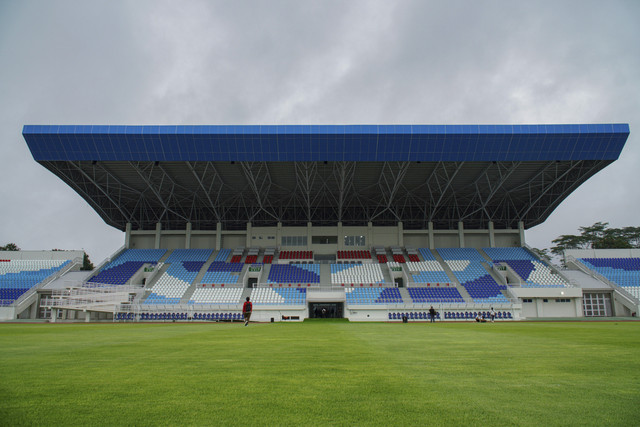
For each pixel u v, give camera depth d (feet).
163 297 190.19
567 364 26.71
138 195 219.82
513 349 36.96
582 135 158.51
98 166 182.39
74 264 218.59
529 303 190.90
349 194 218.59
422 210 237.66
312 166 181.57
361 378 21.59
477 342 45.78
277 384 20.02
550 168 187.73
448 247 241.35
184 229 245.24
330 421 14.37
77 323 139.54
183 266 220.02
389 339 50.90
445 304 174.81
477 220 244.01
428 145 161.17
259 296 187.73
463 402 16.76
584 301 196.85
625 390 18.83
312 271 214.28
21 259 221.66
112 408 15.78
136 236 243.60
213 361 27.66
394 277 211.61
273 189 210.59
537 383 20.39
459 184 205.57
